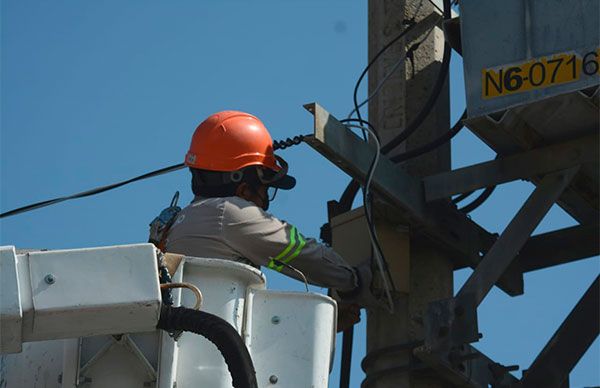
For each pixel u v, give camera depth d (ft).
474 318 33.88
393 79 39.75
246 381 19.51
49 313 19.44
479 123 34.35
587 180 36.45
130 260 19.84
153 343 20.99
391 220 36.78
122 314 19.69
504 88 33.86
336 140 33.88
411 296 36.70
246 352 19.79
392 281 34.37
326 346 21.84
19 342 19.60
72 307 19.45
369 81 40.68
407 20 40.40
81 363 20.97
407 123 39.06
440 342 33.81
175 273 21.24
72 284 19.60
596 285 35.65
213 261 21.44
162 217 28.86
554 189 35.06
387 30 40.55
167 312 20.04
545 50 33.50
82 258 19.77
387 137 39.06
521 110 33.81
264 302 21.95
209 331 19.85
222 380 21.11
